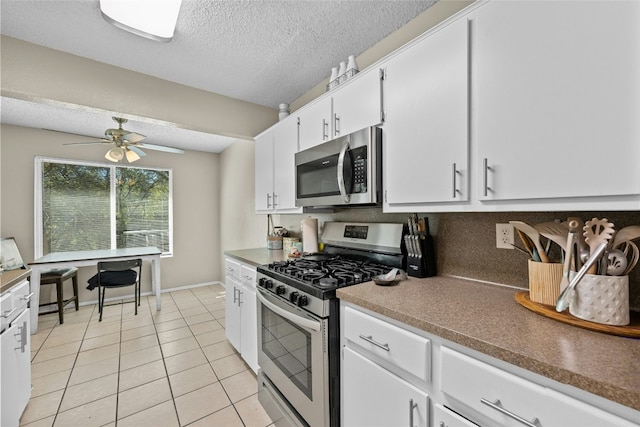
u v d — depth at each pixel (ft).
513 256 4.00
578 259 2.82
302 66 6.98
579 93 2.63
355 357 3.74
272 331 5.45
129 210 13.80
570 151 2.68
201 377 6.96
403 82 4.22
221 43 6.02
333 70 5.95
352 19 5.32
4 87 5.65
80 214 12.58
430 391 2.89
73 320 10.73
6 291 4.84
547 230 3.17
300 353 4.55
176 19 5.16
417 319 2.95
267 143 8.22
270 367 5.51
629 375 1.88
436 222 4.92
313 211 7.02
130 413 5.70
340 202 5.11
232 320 8.07
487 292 3.87
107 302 12.89
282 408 5.19
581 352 2.21
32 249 11.43
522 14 2.99
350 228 6.43
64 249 12.19
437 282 4.42
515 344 2.35
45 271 10.77
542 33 2.85
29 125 11.15
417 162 4.02
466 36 3.46
